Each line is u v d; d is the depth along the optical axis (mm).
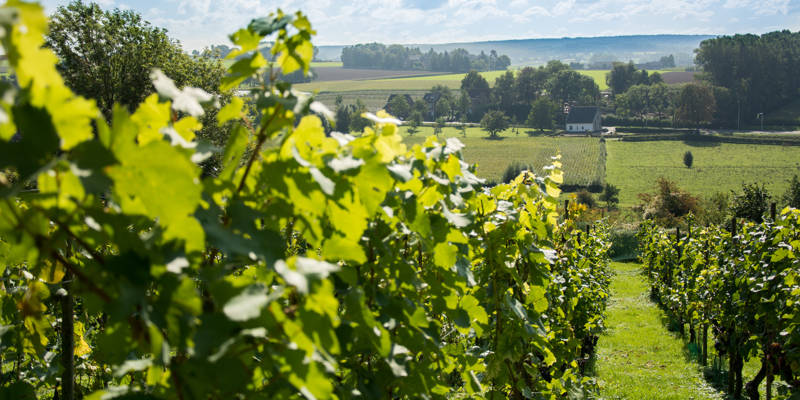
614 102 115312
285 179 1085
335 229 1277
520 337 2975
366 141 1512
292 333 887
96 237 888
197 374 944
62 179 782
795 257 5445
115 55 22922
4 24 597
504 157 75625
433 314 2494
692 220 16188
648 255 19250
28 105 695
